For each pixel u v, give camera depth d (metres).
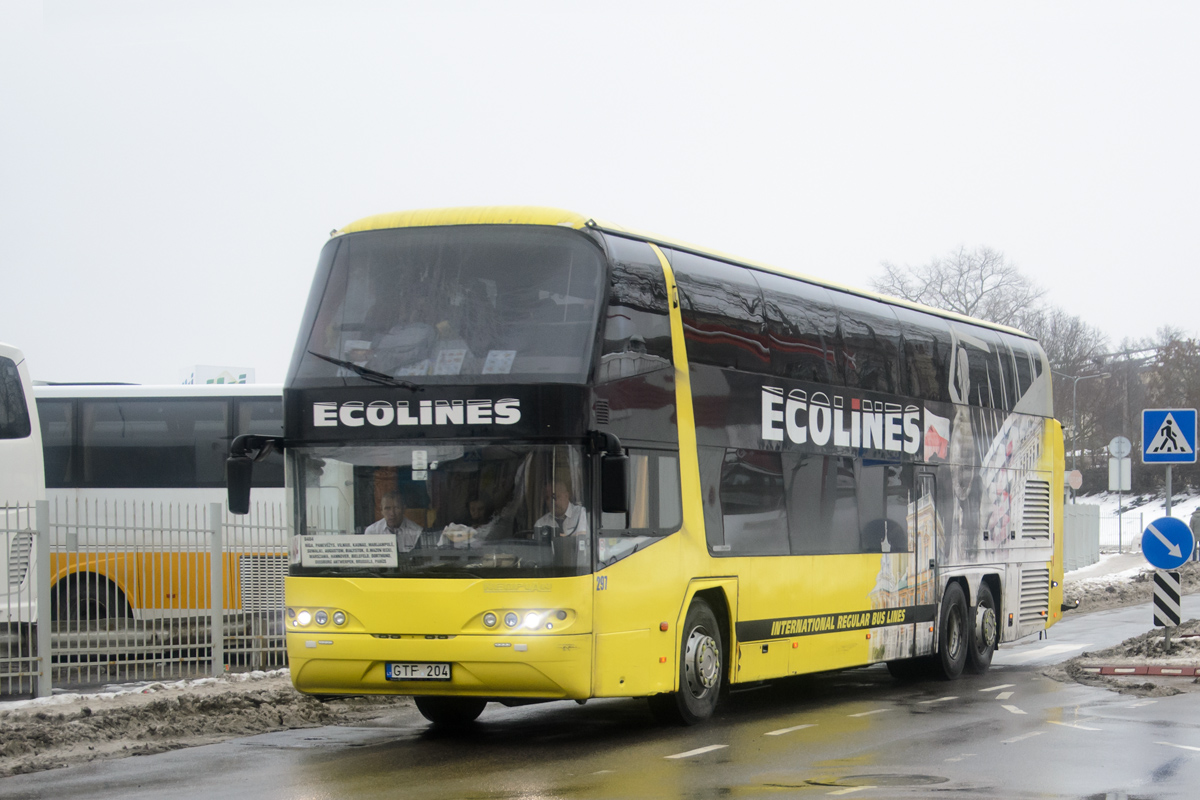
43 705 13.43
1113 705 14.28
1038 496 21.14
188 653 16.28
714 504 13.41
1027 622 20.55
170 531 16.53
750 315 14.36
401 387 11.65
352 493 11.68
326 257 12.38
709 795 9.07
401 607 11.40
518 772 10.24
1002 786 9.34
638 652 12.09
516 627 11.21
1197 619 23.77
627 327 12.18
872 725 13.04
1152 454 18.38
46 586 14.28
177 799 9.20
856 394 16.28
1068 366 79.44
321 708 14.17
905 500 17.20
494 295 11.81
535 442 11.39
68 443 23.05
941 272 68.00
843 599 15.66
